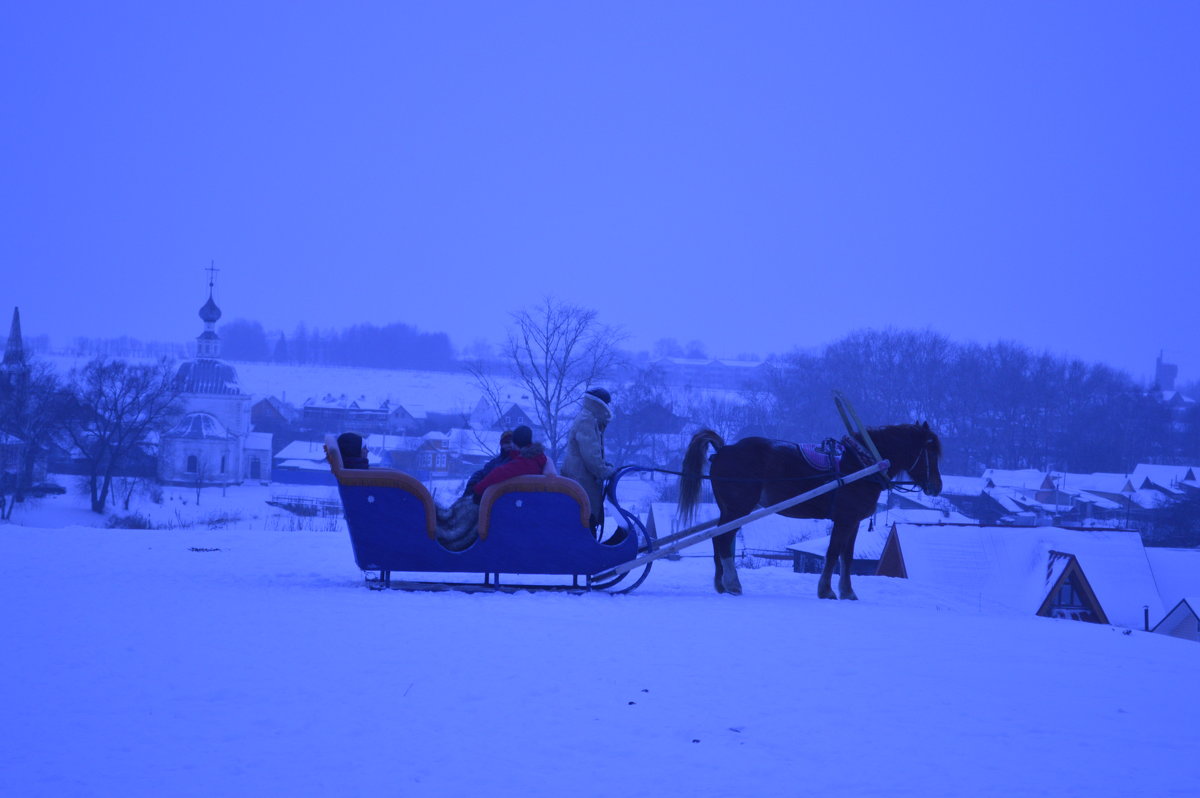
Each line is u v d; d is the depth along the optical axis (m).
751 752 6.04
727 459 13.70
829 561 13.87
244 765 5.52
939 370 97.62
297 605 10.52
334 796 5.12
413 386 175.50
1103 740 6.54
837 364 96.38
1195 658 9.96
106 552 15.81
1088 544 32.66
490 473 12.77
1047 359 105.56
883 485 13.89
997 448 99.38
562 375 43.59
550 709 6.80
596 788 5.36
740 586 13.80
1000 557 32.09
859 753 6.08
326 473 118.56
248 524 50.75
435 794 5.20
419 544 12.23
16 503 72.25
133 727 6.11
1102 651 10.03
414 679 7.43
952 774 5.74
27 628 8.82
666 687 7.49
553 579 14.05
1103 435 104.25
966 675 8.30
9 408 72.81
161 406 80.88
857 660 8.73
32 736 5.88
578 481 13.13
